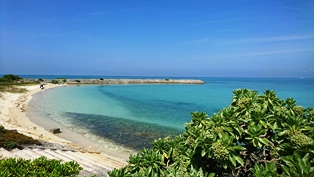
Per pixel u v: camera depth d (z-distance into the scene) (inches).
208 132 130.0
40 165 225.8
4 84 2071.9
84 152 456.1
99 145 541.6
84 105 1202.0
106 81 3472.0
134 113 1007.6
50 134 601.6
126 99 1558.8
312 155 102.3
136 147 541.0
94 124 762.2
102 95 1786.4
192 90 2576.3
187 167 134.0
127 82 3722.9
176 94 2022.6
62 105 1159.6
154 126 762.2
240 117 140.8
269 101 146.4
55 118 831.7
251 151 139.4
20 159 227.8
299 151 104.8
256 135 127.0
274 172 99.7
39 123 737.0
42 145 431.5
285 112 135.0
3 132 444.1
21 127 637.9
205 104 1365.7
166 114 1001.5
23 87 1978.3
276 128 128.7
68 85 2834.6
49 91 1897.1
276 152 122.0
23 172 205.8
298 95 1972.2
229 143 117.3
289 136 118.3
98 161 386.9
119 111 1050.1
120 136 629.0
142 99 1579.7
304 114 142.5
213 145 116.4
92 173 285.6
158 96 1817.2
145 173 136.8
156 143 159.6
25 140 421.7
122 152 500.4
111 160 422.6
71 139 573.9
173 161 151.5
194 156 135.7
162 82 4126.5
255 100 151.2
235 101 164.4
